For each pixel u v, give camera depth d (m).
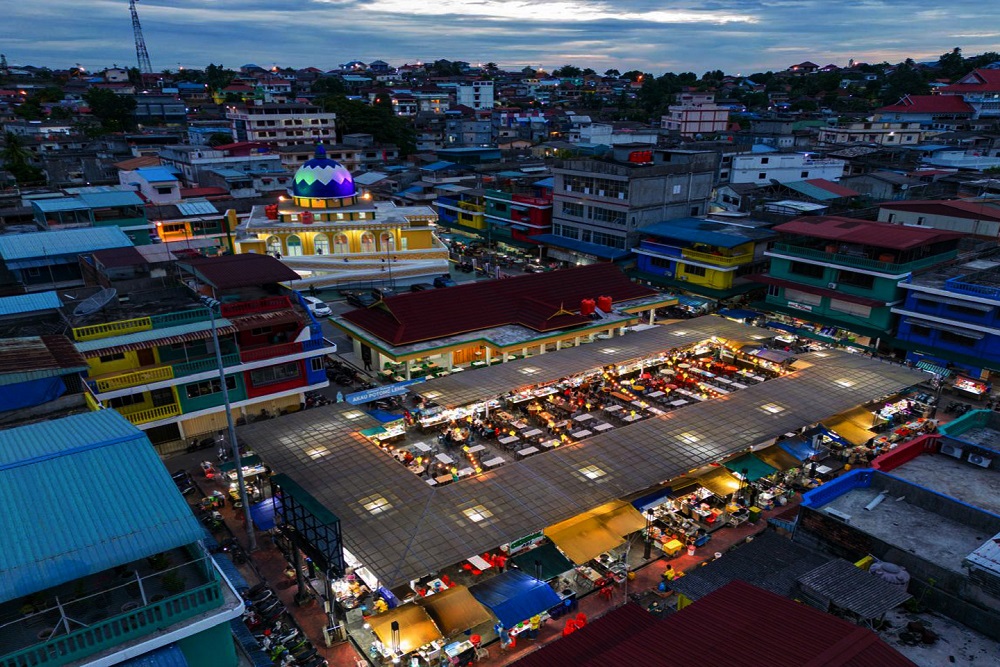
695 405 43.53
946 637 22.16
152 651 18.88
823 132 167.12
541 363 50.97
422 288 80.75
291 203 88.00
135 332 41.84
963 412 51.53
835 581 23.06
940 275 58.53
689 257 74.06
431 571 28.22
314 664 28.47
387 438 44.91
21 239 60.53
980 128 161.50
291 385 48.06
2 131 173.75
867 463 43.59
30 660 17.06
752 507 39.16
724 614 20.31
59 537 18.17
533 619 30.67
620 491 34.12
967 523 27.47
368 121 175.75
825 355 52.94
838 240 60.94
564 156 144.12
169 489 20.11
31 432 23.12
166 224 87.75
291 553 35.03
